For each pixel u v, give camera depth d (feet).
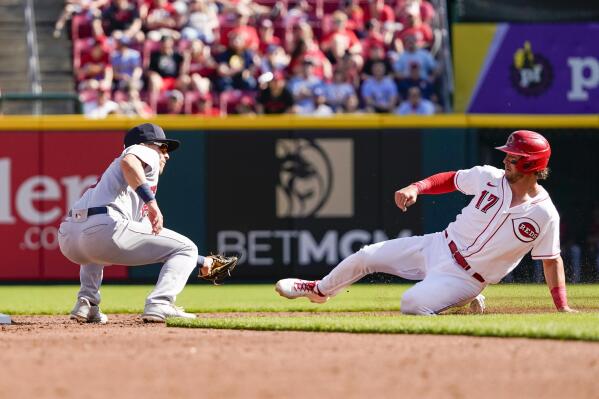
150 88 188.44
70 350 57.93
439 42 192.54
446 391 43.73
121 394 42.78
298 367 50.42
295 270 160.97
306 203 160.66
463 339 61.67
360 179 160.15
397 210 159.53
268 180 160.86
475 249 81.66
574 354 54.08
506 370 49.16
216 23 199.21
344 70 183.83
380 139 159.94
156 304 79.66
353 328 67.82
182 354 55.52
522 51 166.61
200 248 160.86
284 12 203.82
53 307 110.93
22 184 160.04
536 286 133.49
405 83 186.60
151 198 76.54
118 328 75.46
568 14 166.61
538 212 80.12
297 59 187.11
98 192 79.15
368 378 47.09
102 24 202.28
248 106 181.88
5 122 159.74
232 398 42.01
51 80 202.39
